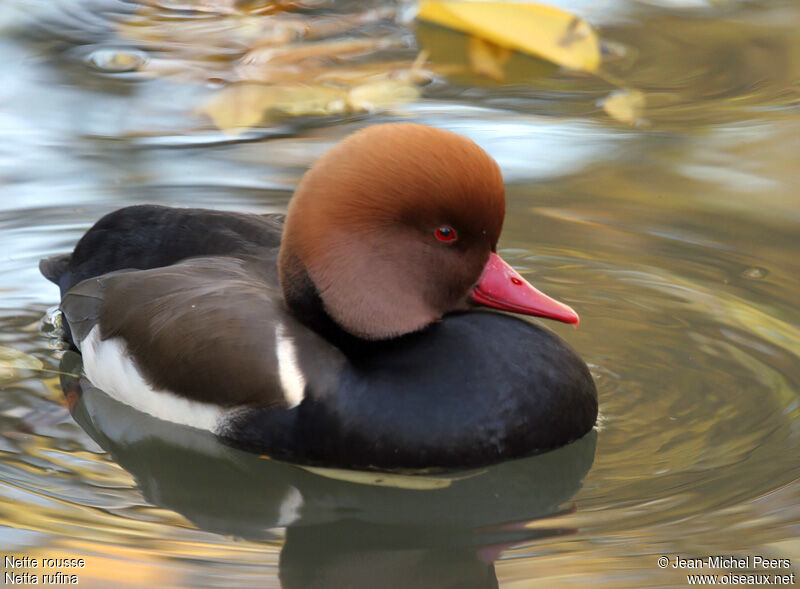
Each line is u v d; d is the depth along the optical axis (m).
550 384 6.31
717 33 12.52
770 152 9.88
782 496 5.93
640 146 10.07
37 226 8.90
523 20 11.99
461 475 6.27
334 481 6.34
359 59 11.77
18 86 11.05
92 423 6.97
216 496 6.32
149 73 11.38
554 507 6.05
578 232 8.88
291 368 6.32
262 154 9.93
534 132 10.29
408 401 6.17
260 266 7.04
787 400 6.91
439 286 6.28
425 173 6.00
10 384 7.31
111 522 5.91
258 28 12.54
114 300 7.06
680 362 7.37
